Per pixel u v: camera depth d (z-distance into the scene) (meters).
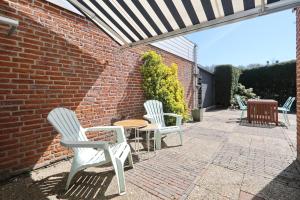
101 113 4.48
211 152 4.21
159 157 3.90
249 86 14.57
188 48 9.24
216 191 2.62
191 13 3.18
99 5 3.33
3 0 2.85
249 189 2.66
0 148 2.82
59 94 3.59
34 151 3.22
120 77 5.05
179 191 2.62
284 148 4.50
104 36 4.53
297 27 3.70
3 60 2.84
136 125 3.68
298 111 3.70
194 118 8.23
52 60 3.47
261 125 7.36
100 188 2.69
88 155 2.92
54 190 2.62
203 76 12.12
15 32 2.97
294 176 3.05
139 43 4.35
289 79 12.62
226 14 3.11
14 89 2.96
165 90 6.14
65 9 3.69
